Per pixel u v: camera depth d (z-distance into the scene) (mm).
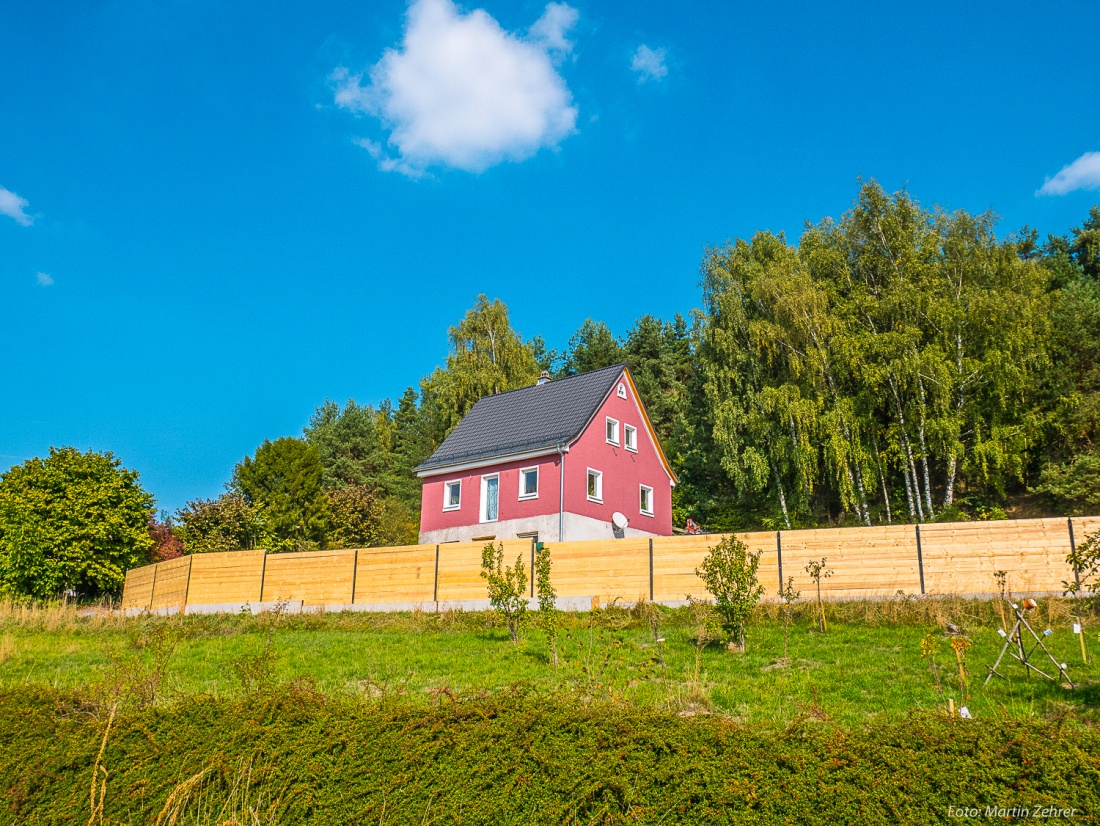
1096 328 34938
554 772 6551
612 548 20828
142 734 8031
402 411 67562
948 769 5789
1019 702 10352
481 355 47719
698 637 15453
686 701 11180
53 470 31891
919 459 33531
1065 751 5672
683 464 43656
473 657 15516
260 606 24688
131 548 32719
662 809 6098
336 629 20797
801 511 35469
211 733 7812
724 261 40906
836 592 18562
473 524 32969
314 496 41812
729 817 5918
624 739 6633
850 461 34281
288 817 6949
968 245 35281
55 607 26109
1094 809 5312
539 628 18109
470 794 6629
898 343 32625
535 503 31344
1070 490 29375
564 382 36469
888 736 6172
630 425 35344
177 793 7188
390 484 54031
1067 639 13797
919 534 18250
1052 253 45250
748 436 37969
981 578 17594
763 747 6328
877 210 38375
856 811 5711
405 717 7441
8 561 30719
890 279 36438
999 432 31594
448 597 22406
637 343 54406
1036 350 32250
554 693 8188
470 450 34562
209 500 36969
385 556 23594
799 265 39344
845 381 35875
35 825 7461
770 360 36344
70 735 8188
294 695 8234
